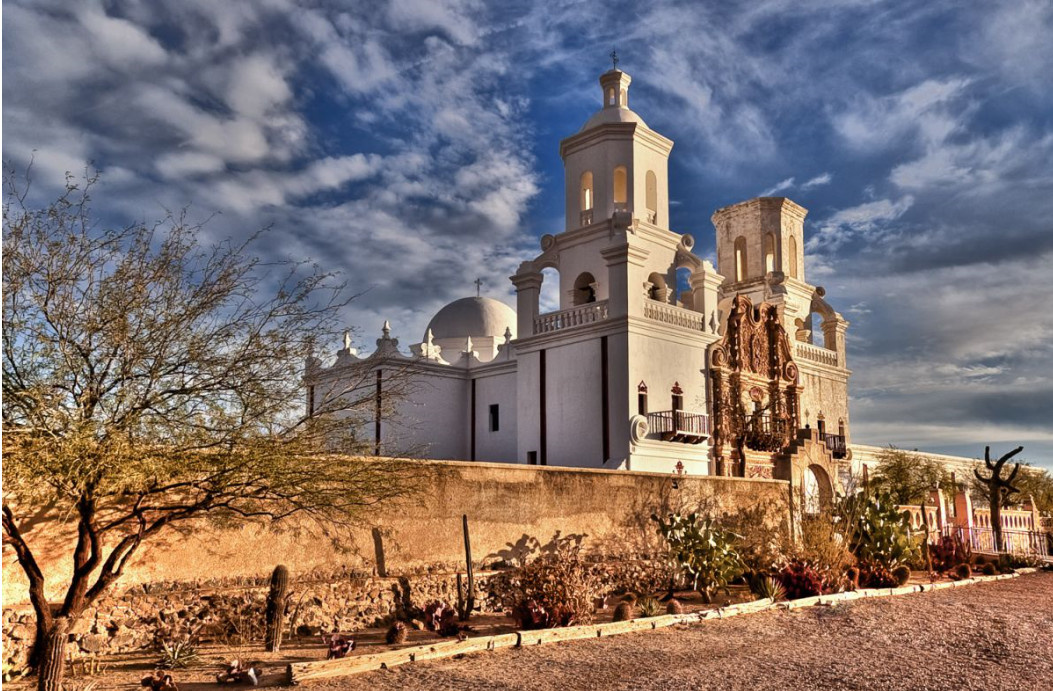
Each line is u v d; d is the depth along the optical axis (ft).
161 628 36.47
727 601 55.11
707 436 98.84
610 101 119.34
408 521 46.50
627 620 44.80
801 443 83.56
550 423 99.86
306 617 40.91
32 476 27.55
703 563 55.06
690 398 99.76
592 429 94.84
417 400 113.39
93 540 30.78
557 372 100.17
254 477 32.89
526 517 52.49
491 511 50.62
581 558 54.85
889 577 63.87
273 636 36.99
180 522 37.35
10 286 28.35
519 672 32.53
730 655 36.04
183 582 37.86
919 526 82.28
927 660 34.88
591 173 114.32
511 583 49.83
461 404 119.44
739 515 69.46
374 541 44.91
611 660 34.94
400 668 33.42
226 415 31.81
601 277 108.47
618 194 115.96
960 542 82.17
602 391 94.43
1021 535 91.50
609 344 94.53
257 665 33.63
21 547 29.71
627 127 111.34
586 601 45.75
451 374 118.52
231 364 31.76
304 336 33.88
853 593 57.00
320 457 35.45
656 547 60.44
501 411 114.73
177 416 30.71
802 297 139.23
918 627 43.68
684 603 54.19
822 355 130.82
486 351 136.77
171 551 37.63
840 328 135.54
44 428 27.22
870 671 32.60
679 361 99.09
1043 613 49.26
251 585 39.93
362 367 37.91
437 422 115.65
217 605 38.29
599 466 92.38
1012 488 93.97
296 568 41.88
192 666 33.55
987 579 71.05
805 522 68.18
